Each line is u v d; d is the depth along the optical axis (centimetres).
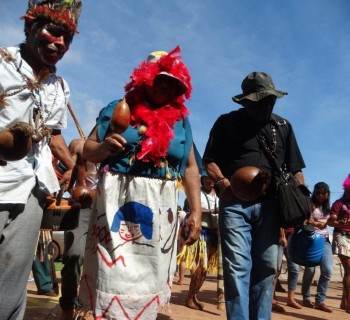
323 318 561
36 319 375
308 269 662
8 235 236
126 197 245
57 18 246
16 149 196
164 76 258
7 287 236
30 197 245
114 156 249
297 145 353
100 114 266
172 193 253
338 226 641
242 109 351
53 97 263
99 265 236
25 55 253
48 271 519
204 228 523
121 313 231
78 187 314
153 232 242
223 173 350
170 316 452
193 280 516
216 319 461
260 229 329
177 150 258
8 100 235
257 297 329
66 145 296
